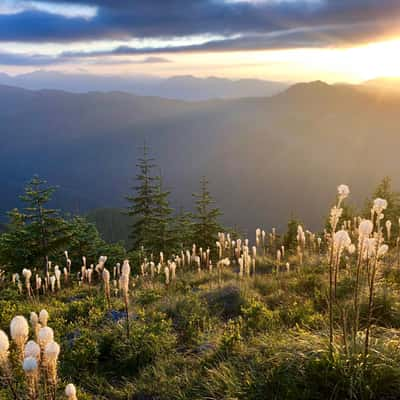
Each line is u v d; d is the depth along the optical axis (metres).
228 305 8.57
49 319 8.41
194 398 4.71
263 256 14.14
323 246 13.38
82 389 5.38
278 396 4.11
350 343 4.55
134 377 5.75
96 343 6.55
